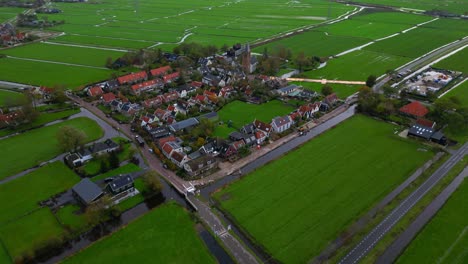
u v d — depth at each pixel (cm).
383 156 13088
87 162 12950
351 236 9400
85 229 9831
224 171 12331
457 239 9250
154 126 15225
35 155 13450
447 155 13138
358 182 11606
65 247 9312
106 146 13450
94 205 10319
